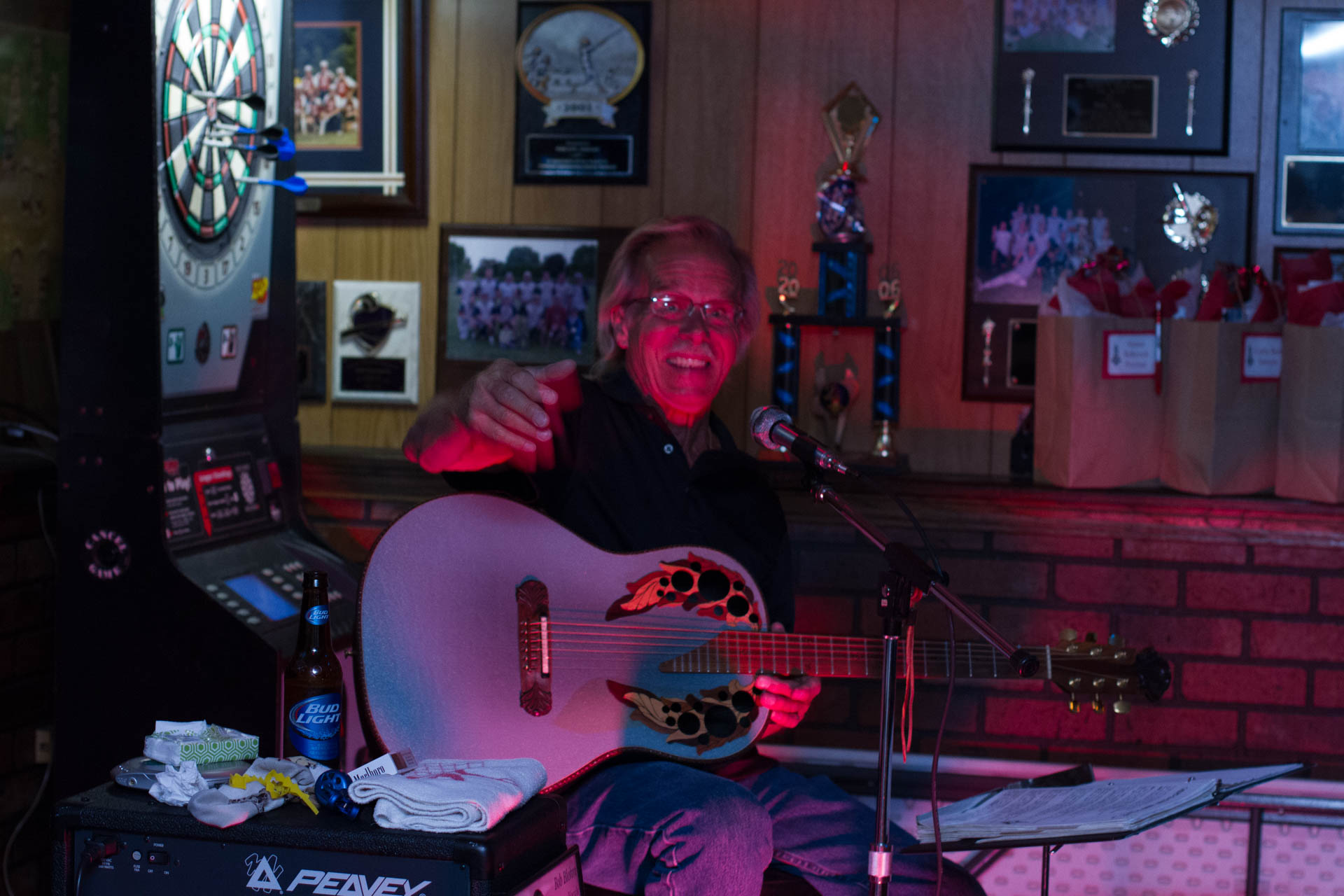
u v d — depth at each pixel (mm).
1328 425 2732
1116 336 2805
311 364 3287
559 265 3182
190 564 2271
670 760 2074
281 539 2566
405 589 1987
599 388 2328
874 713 2973
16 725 2484
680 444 2338
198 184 2322
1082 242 3066
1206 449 2795
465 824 1584
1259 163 3025
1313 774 2865
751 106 3123
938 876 1763
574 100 3152
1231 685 2904
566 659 2049
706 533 2293
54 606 2564
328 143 3201
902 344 3127
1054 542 2924
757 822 1945
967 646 2111
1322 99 3004
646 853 1926
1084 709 2939
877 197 3111
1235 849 2836
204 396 2414
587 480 2250
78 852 1661
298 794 1695
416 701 1956
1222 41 3012
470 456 2113
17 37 2492
